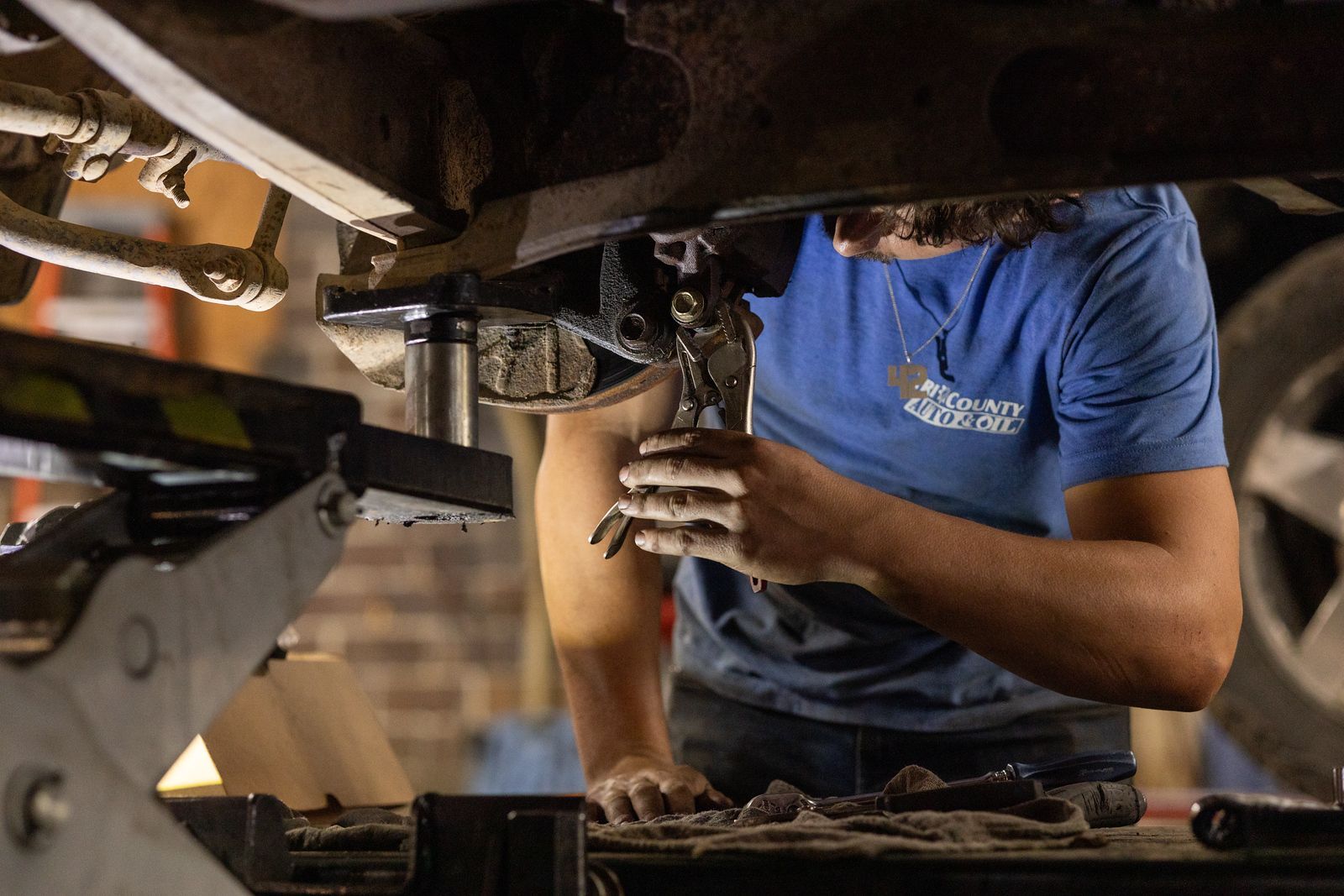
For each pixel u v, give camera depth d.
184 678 0.60
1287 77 0.71
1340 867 0.65
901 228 1.13
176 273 1.04
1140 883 0.66
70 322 4.56
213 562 0.63
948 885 0.69
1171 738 4.05
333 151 0.83
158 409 0.64
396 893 0.71
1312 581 3.13
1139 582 1.19
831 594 1.56
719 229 0.95
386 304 0.90
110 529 0.74
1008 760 1.54
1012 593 1.17
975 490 1.47
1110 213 1.31
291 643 1.40
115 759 0.56
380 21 0.85
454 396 0.90
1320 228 3.07
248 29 0.75
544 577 1.62
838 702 1.57
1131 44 0.73
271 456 0.69
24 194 1.19
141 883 0.57
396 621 4.96
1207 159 0.71
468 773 4.85
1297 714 2.91
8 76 1.06
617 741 1.52
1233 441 2.93
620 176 0.84
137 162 4.24
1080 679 1.21
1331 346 2.87
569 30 0.87
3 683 0.51
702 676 1.68
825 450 1.52
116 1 0.67
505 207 0.89
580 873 0.69
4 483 4.30
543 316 0.94
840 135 0.77
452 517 0.87
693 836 0.86
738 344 1.01
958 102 0.75
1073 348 1.33
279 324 4.79
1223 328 2.95
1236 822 0.70
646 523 1.59
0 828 0.51
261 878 0.77
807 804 1.01
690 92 0.82
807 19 0.78
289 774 1.28
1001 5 0.75
